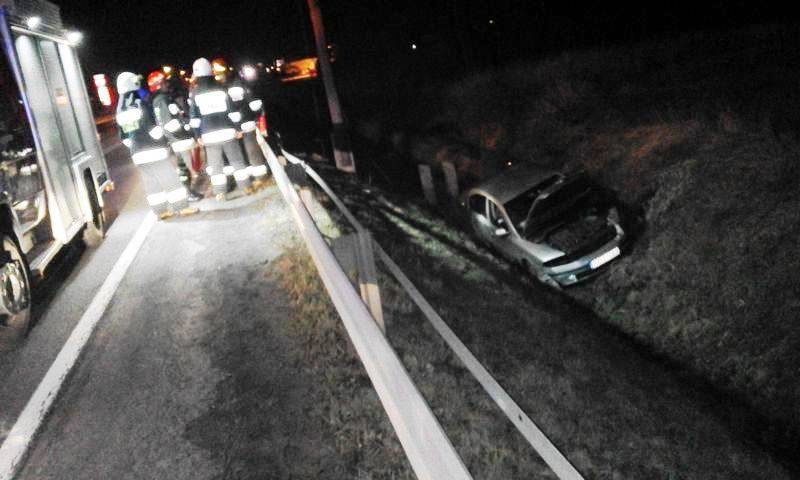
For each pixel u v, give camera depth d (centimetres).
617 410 588
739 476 527
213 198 1028
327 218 857
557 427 549
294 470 362
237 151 989
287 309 567
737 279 762
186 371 481
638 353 752
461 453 439
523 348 686
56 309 638
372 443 384
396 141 1961
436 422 220
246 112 1079
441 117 1988
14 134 597
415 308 670
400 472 361
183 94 1045
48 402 454
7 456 393
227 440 393
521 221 955
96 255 811
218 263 714
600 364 679
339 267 404
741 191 856
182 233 855
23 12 704
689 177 948
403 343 580
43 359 526
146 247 816
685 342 747
